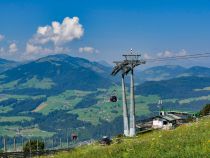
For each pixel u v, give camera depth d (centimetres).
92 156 2708
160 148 2255
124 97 9344
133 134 8919
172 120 15488
